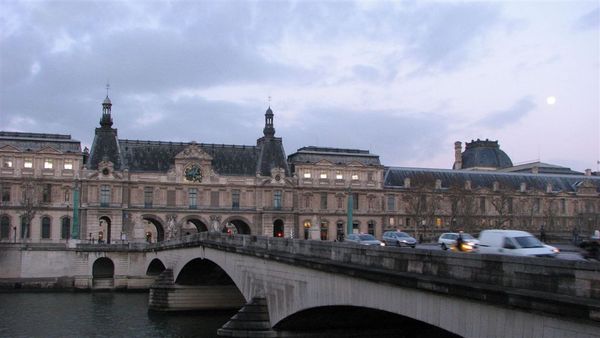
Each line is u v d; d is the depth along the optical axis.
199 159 168.00
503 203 170.88
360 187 179.75
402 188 183.38
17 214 152.75
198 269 92.94
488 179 190.25
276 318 55.88
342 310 50.22
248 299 64.06
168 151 169.75
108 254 133.12
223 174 170.50
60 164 157.25
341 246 43.38
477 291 28.12
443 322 31.30
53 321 87.00
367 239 70.12
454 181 185.12
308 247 49.56
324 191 177.25
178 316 91.44
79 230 156.62
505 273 27.28
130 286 132.62
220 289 95.56
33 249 131.50
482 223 177.12
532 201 175.25
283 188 173.50
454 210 162.75
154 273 132.75
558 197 189.38
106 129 165.38
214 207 168.50
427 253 32.94
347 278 42.03
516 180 191.75
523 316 26.14
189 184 167.00
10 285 127.94
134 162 164.88
